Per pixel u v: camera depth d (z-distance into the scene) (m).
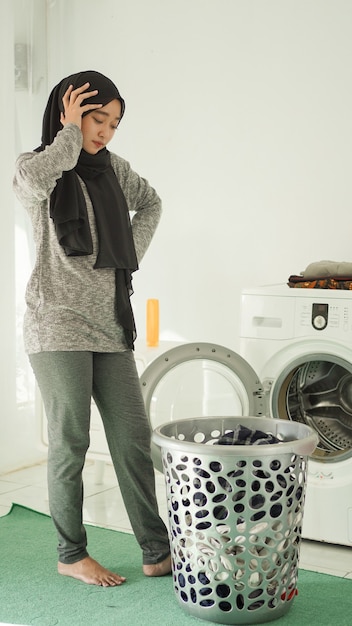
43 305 2.07
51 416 2.10
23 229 3.46
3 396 3.38
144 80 3.48
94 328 2.10
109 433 2.18
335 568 2.32
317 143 3.08
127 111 3.54
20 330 3.46
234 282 3.31
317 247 3.11
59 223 2.03
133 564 2.30
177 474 1.95
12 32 3.34
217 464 1.89
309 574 2.25
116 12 3.52
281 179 3.17
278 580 1.94
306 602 2.05
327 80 3.04
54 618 1.93
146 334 3.47
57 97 2.15
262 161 3.21
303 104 3.10
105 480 3.29
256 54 3.20
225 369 2.52
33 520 2.71
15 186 2.08
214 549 1.90
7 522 2.68
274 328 2.57
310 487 2.51
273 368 2.60
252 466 1.87
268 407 2.60
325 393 2.60
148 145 3.50
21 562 2.30
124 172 2.29
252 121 3.22
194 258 3.41
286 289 2.55
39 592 2.09
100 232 2.10
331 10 3.02
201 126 3.35
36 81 3.53
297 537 1.99
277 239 3.20
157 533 2.21
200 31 3.32
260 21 3.18
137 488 2.17
